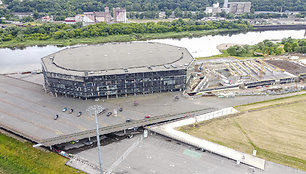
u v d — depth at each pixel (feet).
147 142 557.74
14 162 491.31
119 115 630.33
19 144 538.47
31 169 474.90
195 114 655.35
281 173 474.08
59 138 531.91
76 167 479.00
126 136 577.43
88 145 545.44
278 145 546.67
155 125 602.44
